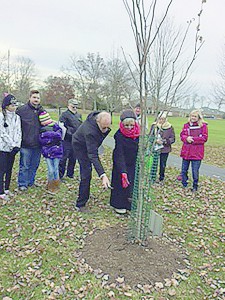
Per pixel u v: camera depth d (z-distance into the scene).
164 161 7.88
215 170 11.17
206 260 4.19
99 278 3.61
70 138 7.30
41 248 4.20
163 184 7.82
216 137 25.92
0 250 4.16
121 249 4.08
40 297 3.31
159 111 4.01
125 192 5.40
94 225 4.98
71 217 5.27
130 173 5.37
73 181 7.47
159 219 4.26
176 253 4.21
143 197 4.06
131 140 5.21
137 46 3.54
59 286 3.48
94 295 3.37
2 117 5.67
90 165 5.47
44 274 3.69
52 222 5.08
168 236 4.79
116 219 5.27
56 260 3.97
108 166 9.95
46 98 50.97
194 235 4.93
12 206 5.64
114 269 3.75
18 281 3.54
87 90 46.78
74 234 4.66
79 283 3.54
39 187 6.79
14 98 5.71
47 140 6.38
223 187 8.23
